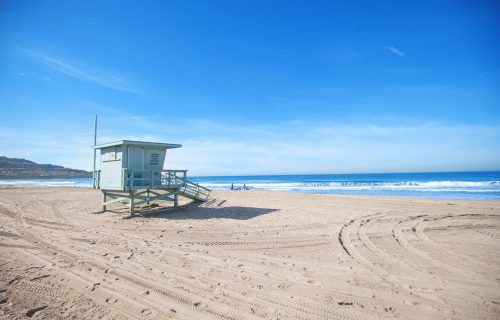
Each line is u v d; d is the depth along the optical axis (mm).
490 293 5680
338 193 32156
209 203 19094
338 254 8289
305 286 5934
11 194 25750
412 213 15344
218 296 5375
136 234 10469
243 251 8500
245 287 5820
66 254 7703
